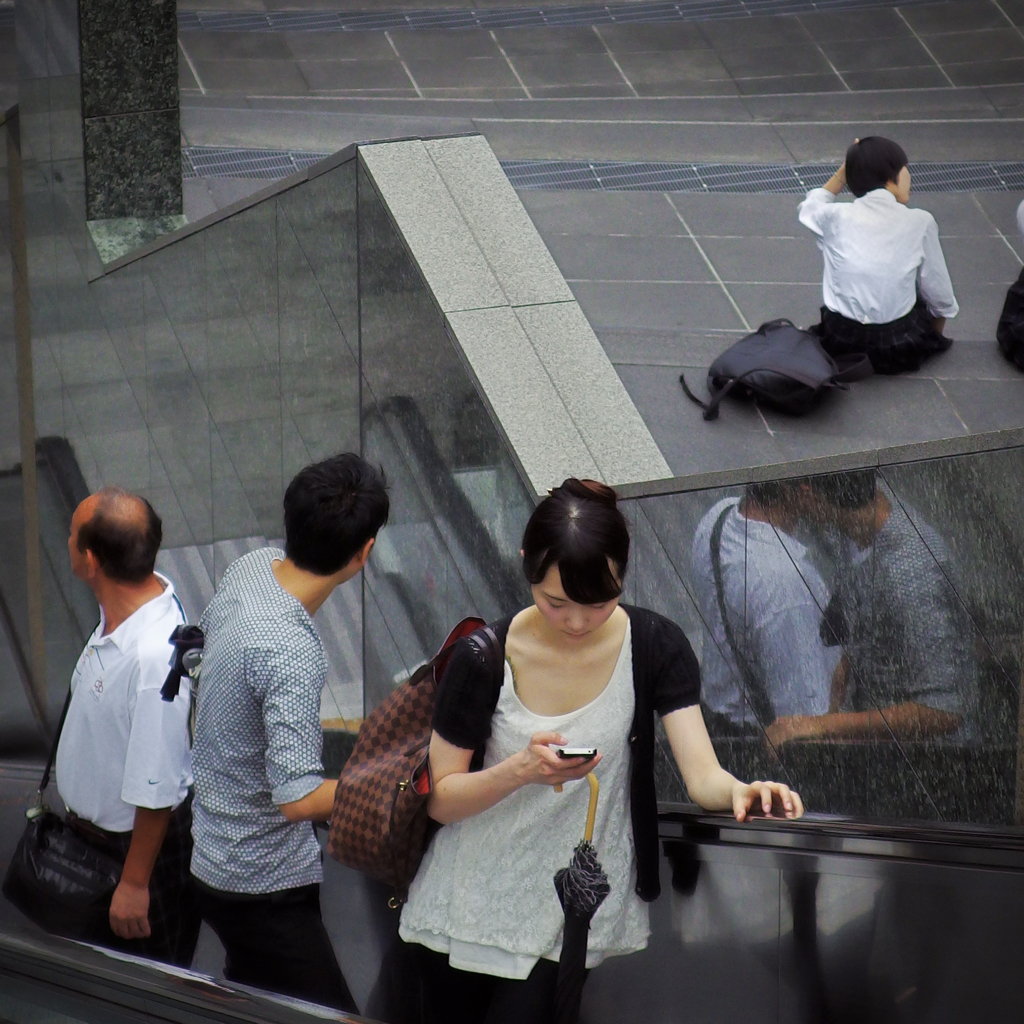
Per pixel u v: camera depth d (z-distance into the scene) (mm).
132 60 11141
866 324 10406
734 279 12016
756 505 5484
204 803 4422
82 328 11516
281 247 8758
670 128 14891
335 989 4543
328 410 8547
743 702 5742
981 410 10070
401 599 8156
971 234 12453
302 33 17188
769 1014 4062
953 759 4621
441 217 7602
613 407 6977
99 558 4859
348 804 3799
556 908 3662
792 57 16406
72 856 5062
